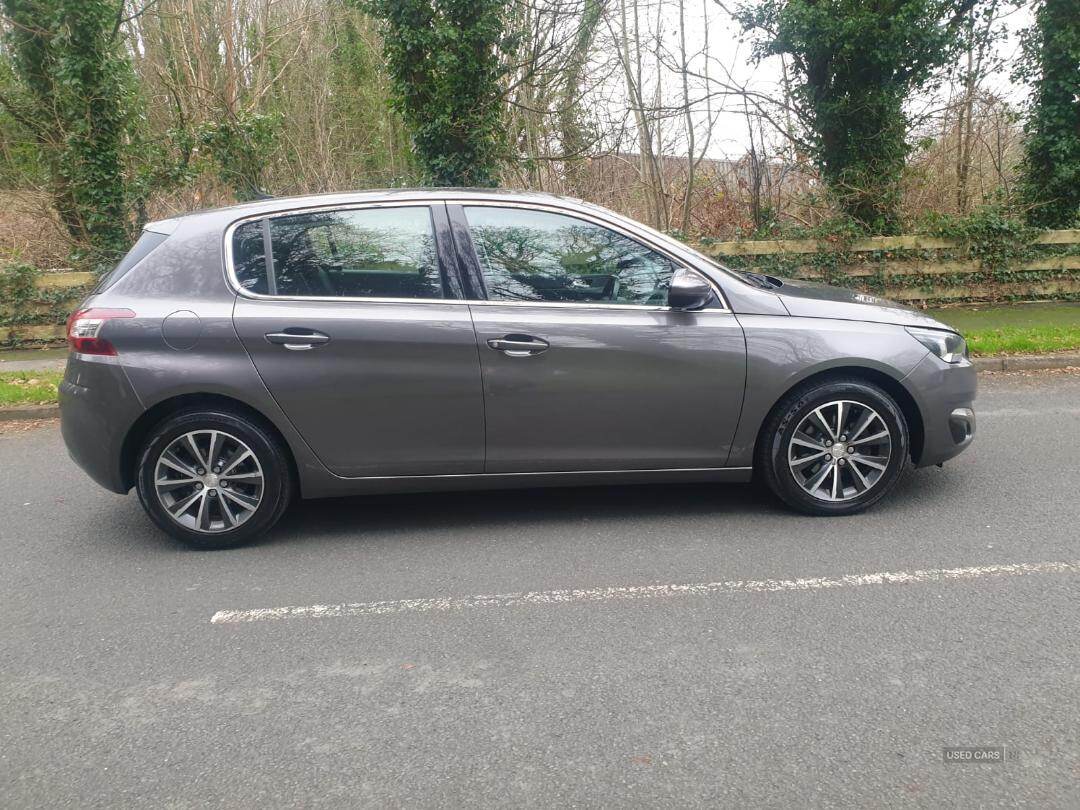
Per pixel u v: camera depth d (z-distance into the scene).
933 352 4.66
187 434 4.43
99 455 4.44
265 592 4.04
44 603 4.01
